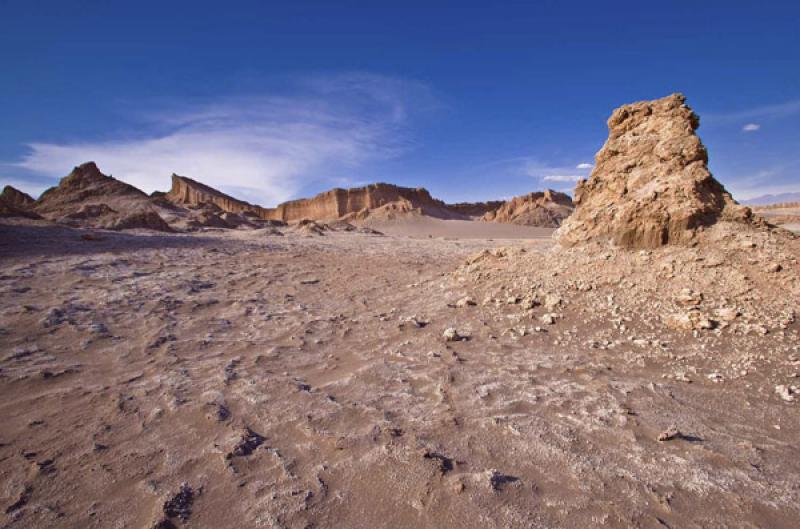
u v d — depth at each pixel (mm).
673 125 8172
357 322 6801
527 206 113875
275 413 3586
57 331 5805
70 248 14117
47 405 3752
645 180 8172
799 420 3318
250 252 16844
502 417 3412
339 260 15273
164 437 3211
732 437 3084
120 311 6953
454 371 4523
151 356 5082
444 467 2740
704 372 4285
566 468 2729
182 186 108625
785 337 4750
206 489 2584
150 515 2346
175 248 16094
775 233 6930
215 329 6328
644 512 2311
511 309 6941
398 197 116812
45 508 2422
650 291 6422
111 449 3047
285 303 8203
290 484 2619
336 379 4422
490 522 2258
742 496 2422
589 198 9461
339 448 3006
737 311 5379
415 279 10688
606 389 3934
